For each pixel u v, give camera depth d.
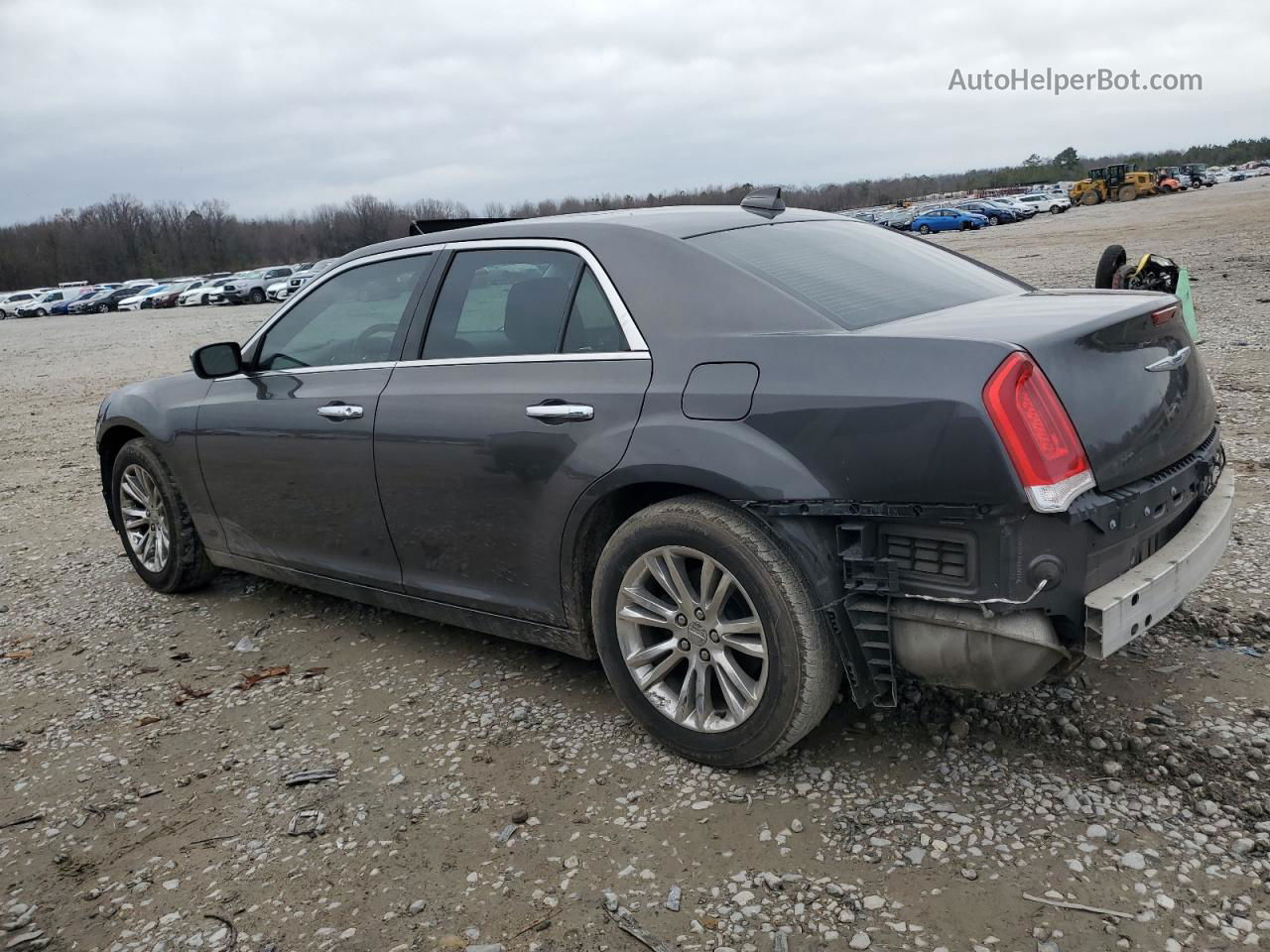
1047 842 2.56
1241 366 8.59
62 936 2.61
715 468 2.80
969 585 2.52
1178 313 3.04
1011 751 2.97
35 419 13.12
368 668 4.09
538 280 3.44
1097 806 2.68
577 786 3.04
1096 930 2.25
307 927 2.54
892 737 3.11
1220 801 2.65
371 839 2.89
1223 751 2.86
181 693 4.03
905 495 2.54
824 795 2.86
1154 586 2.61
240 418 4.38
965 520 2.48
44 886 2.83
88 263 104.00
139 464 5.04
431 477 3.62
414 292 3.84
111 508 5.38
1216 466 3.16
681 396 2.93
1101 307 2.87
